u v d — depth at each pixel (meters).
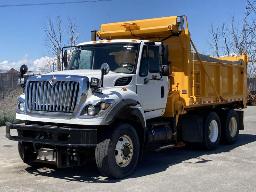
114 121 7.02
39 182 6.79
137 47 7.82
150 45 8.02
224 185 6.61
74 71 7.54
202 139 9.73
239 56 12.22
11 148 9.94
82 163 7.04
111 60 7.91
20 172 7.52
